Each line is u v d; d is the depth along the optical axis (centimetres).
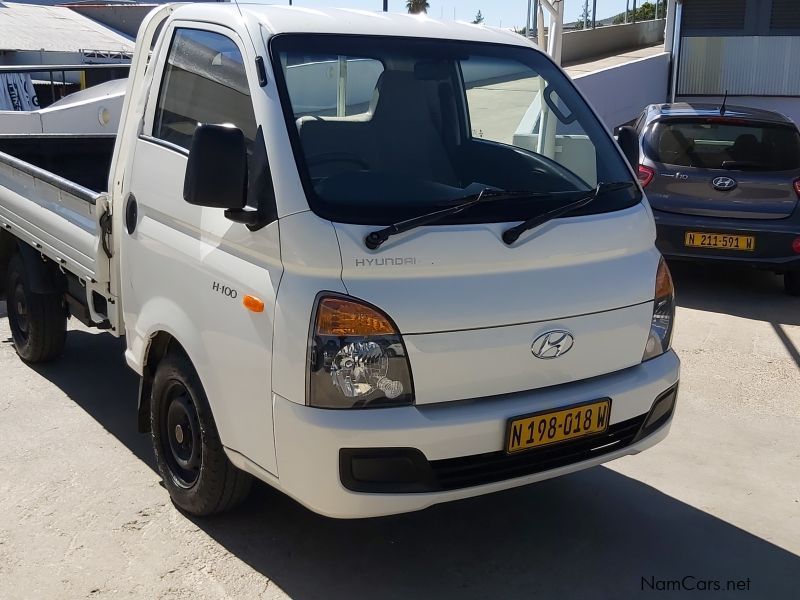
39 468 417
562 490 412
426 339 293
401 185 319
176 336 345
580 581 340
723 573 347
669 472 434
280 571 338
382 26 371
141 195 378
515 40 409
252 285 304
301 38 338
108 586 326
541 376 316
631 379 336
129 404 498
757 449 463
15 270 543
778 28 1673
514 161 362
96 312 453
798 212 716
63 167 618
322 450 287
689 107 814
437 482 298
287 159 304
